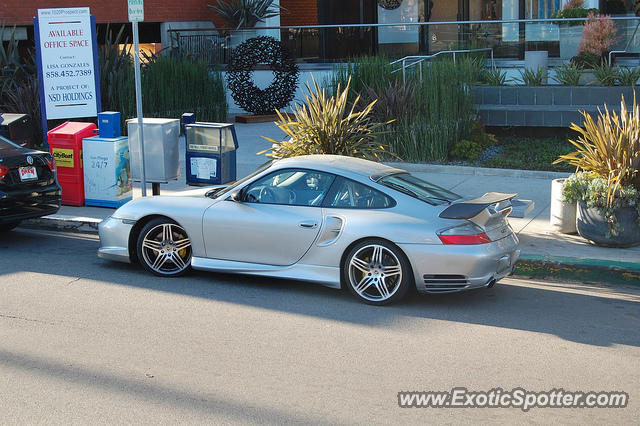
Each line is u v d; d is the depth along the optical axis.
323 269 7.37
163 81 17.69
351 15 25.17
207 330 6.46
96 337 6.25
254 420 4.75
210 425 4.68
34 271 8.38
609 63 16.69
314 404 5.00
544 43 17.66
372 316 6.89
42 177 9.68
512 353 5.98
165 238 8.11
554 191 9.64
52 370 5.54
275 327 6.56
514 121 15.66
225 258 7.79
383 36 20.73
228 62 21.81
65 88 12.38
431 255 6.91
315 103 10.33
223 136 10.26
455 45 19.27
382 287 7.15
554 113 15.28
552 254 8.62
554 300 7.50
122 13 23.19
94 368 5.59
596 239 8.93
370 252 7.21
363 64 15.61
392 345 6.14
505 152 14.98
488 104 16.27
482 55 18.44
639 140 8.86
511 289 7.90
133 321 6.68
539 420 4.80
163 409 4.90
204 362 5.73
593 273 8.30
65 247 9.57
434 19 24.19
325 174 7.53
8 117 12.56
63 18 12.22
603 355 5.95
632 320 6.86
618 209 8.76
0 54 16.77
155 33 25.47
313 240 7.36
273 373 5.52
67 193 11.38
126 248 8.27
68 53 12.33
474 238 6.92
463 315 6.95
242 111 21.88
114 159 11.11
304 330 6.49
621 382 5.41
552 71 17.05
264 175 7.77
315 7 29.42
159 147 10.69
